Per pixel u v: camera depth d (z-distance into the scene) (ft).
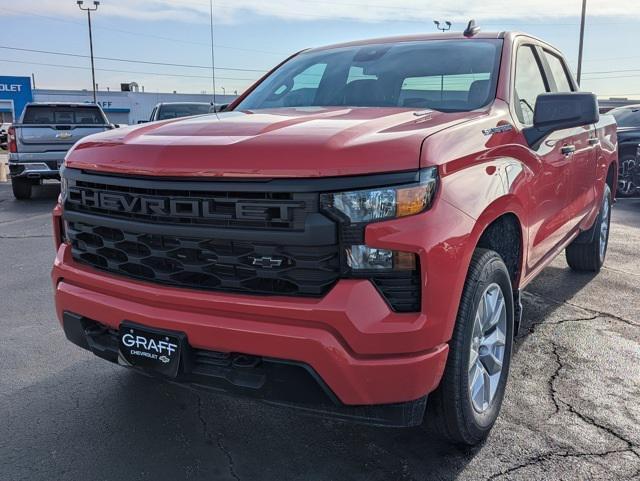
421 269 7.35
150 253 8.30
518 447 9.34
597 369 12.15
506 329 9.96
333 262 7.38
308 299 7.43
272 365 7.63
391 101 11.43
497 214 9.16
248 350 7.60
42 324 14.96
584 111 10.39
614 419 10.18
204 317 7.85
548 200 12.01
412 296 7.43
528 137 11.00
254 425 10.11
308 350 7.30
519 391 11.18
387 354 7.33
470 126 8.99
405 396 7.52
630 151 36.06
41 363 12.59
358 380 7.34
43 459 9.10
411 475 8.67
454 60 11.93
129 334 8.43
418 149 7.57
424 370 7.51
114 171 8.47
